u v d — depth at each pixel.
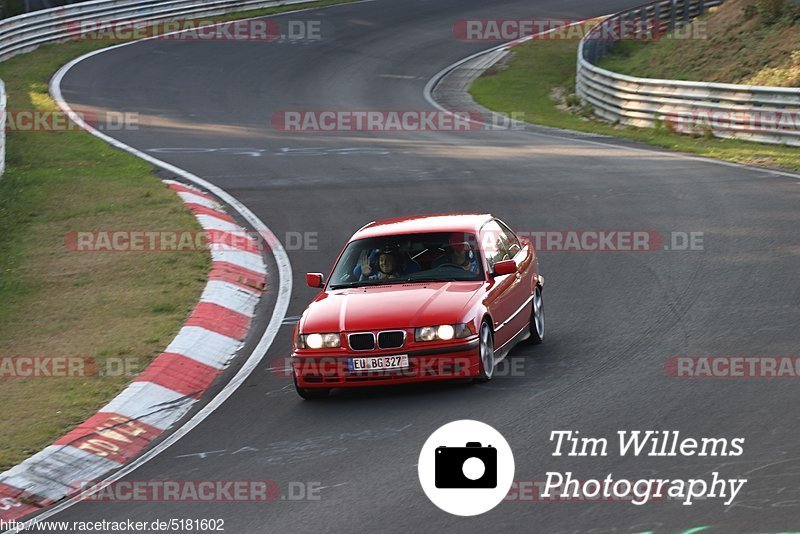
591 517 22.66
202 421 33.56
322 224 62.72
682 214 58.84
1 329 45.50
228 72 135.88
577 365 35.28
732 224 55.25
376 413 32.09
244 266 53.91
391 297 34.69
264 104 117.62
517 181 72.31
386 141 94.75
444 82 137.50
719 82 110.38
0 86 92.69
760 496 22.91
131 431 33.06
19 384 38.12
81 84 123.62
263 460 28.97
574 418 29.50
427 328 33.12
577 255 52.19
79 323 45.56
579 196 66.19
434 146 90.81
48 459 30.41
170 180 76.94
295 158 85.62
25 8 150.88
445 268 36.41
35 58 137.00
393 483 25.78
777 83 101.75
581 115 116.75
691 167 74.31
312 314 34.69
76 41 148.88
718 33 123.69
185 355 40.16
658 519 22.23
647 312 41.31
